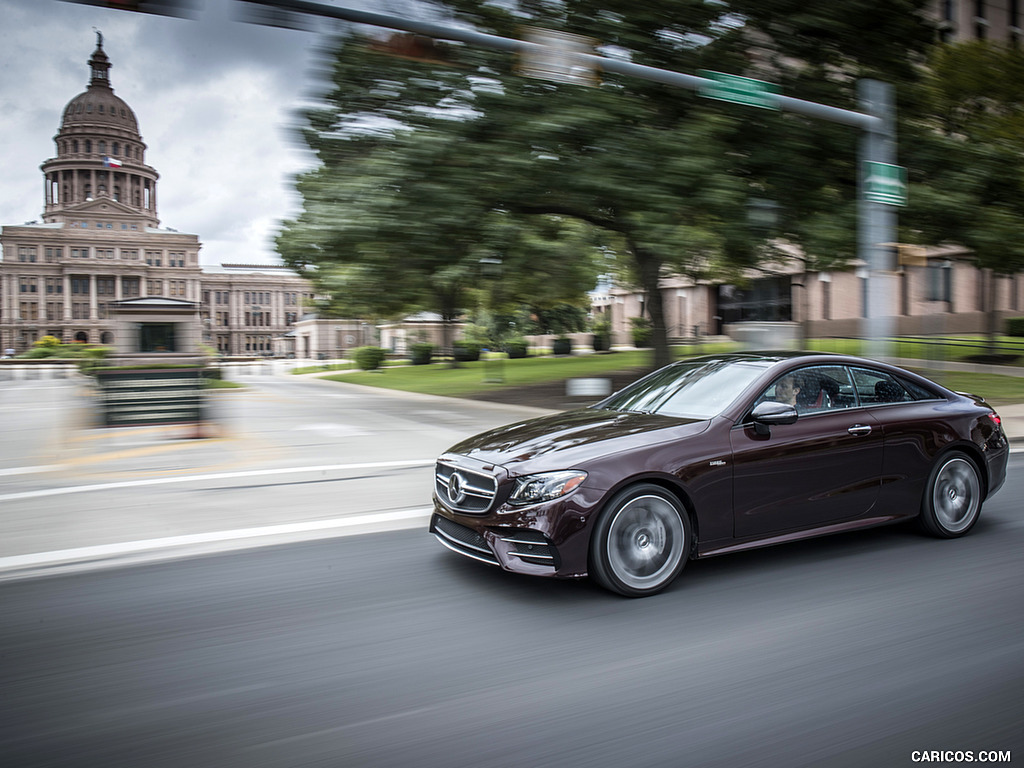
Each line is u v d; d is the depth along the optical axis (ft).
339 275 49.70
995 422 18.76
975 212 50.93
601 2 45.27
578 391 64.85
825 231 47.83
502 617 12.98
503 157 43.70
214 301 476.13
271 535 19.30
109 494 25.07
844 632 12.07
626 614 12.98
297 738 9.05
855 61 52.80
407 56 27.68
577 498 13.24
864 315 118.01
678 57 46.91
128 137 471.62
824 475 15.76
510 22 44.70
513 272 53.21
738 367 16.98
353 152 48.21
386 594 14.34
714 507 14.51
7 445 38.52
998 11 112.47
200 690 10.37
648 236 42.98
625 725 9.27
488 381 88.94
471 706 9.82
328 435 42.11
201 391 40.60
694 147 44.47
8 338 419.54
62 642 12.14
